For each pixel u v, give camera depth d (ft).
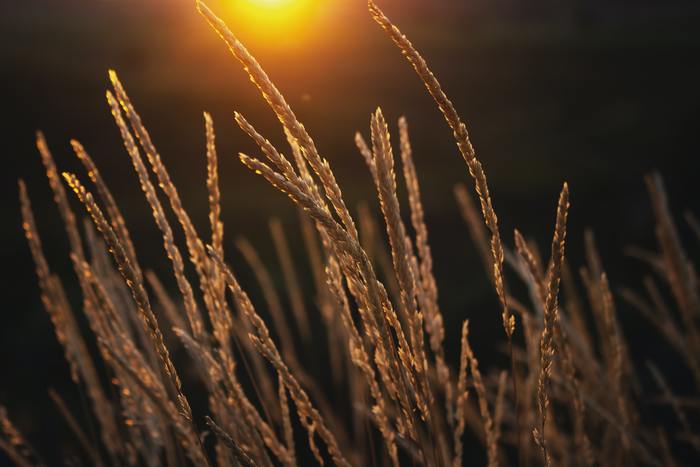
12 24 87.97
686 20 111.55
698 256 17.46
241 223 30.53
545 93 74.08
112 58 69.31
